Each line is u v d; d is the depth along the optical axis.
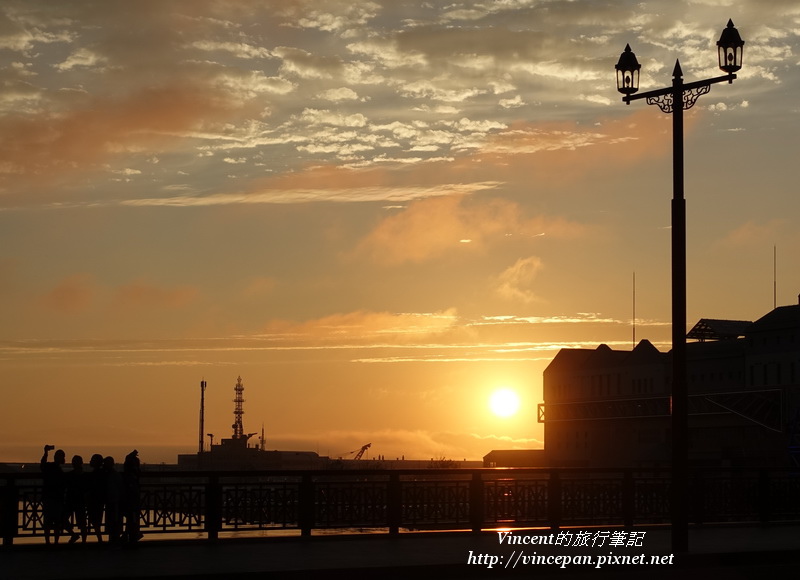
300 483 22.53
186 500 21.36
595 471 25.70
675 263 20.30
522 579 17.91
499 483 24.56
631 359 125.25
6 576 15.79
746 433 103.00
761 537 23.52
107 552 19.78
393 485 23.39
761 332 105.44
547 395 141.75
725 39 19.86
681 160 20.41
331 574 16.95
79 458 21.03
